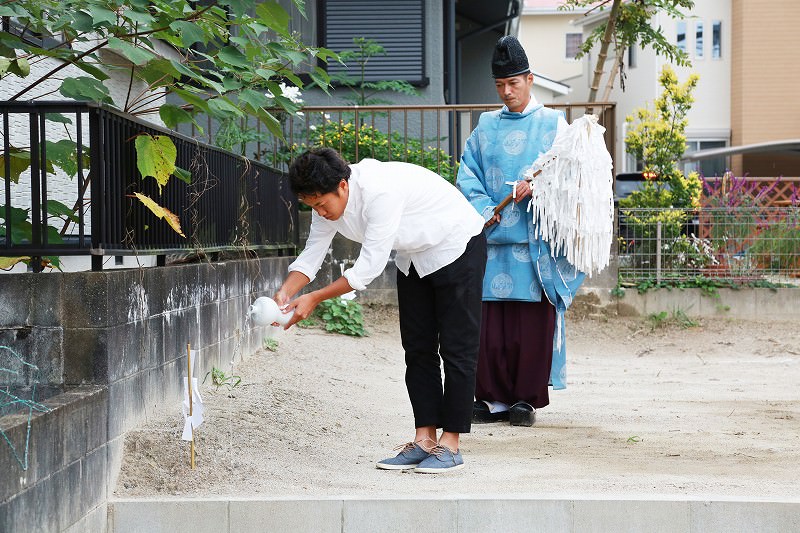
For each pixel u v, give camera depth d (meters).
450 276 4.30
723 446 5.00
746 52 22.66
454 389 4.38
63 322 3.95
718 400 6.82
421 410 4.47
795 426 5.66
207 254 5.88
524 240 5.80
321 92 12.37
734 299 10.51
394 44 12.51
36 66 6.49
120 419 4.10
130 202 4.48
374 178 4.09
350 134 10.32
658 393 7.21
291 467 4.36
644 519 3.67
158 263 5.24
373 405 6.25
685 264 10.62
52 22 4.54
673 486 3.99
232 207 6.64
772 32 22.61
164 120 4.77
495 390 5.88
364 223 4.13
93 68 4.68
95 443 3.79
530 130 5.91
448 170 10.38
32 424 3.25
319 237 4.28
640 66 24.06
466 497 3.73
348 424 5.48
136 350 4.32
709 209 10.91
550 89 24.58
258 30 4.77
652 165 11.45
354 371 7.55
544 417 6.08
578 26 28.84
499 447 5.03
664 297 10.45
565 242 5.72
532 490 3.93
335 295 4.05
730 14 23.16
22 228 4.36
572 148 5.62
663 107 11.54
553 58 30.97
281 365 7.06
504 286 5.80
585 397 7.00
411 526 3.71
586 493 3.85
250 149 10.29
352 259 9.78
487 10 16.09
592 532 3.68
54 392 3.94
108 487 3.91
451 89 13.25
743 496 3.78
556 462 4.58
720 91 23.25
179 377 5.05
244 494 3.92
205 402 5.27
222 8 5.04
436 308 4.41
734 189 11.65
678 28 23.30
